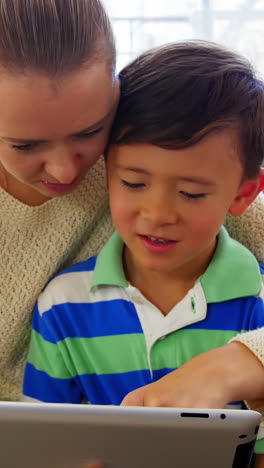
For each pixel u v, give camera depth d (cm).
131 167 61
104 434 47
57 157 58
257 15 123
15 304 75
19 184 70
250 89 64
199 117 60
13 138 57
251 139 64
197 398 58
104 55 58
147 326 70
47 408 46
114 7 120
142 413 46
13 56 54
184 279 71
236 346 62
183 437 47
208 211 63
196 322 70
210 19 124
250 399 60
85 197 73
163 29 121
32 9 55
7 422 46
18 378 80
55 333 72
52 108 54
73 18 56
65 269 77
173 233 63
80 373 72
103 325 72
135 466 48
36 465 48
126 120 62
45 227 74
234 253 72
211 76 62
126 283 71
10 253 74
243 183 66
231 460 48
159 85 61
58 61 54
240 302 71
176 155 60
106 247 74
